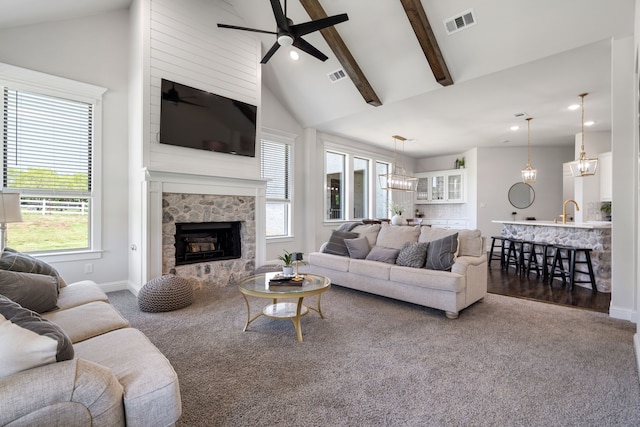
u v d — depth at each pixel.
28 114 3.48
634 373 2.03
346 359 2.22
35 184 3.54
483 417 1.60
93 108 3.88
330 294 3.92
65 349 1.09
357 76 4.50
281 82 5.49
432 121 5.80
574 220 6.76
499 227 7.90
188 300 3.40
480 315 3.14
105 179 3.98
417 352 2.33
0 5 2.95
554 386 1.88
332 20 3.02
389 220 7.41
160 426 1.19
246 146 4.64
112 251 4.04
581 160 4.61
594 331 2.72
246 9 4.50
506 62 3.64
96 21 3.90
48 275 2.31
